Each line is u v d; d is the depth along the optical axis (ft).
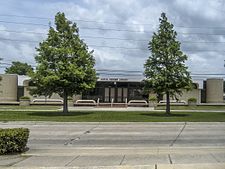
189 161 34.22
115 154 39.14
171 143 50.37
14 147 40.22
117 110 125.80
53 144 50.06
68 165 32.94
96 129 69.00
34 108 134.21
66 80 96.84
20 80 186.70
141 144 49.62
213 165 31.55
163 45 102.42
